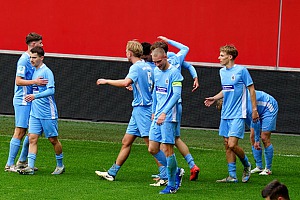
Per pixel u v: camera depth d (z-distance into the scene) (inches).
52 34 2413.9
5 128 2010.3
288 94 2110.0
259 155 1528.1
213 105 2139.5
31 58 1378.0
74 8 2409.0
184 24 2373.3
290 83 2107.5
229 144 1378.0
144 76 1347.2
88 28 2406.5
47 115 1393.9
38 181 1342.3
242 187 1355.8
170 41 1523.1
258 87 2118.6
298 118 2110.0
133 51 1349.7
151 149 1310.3
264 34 2359.7
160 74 1270.9
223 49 1376.7
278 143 1983.3
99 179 1386.6
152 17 2383.1
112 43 2400.3
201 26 2368.4
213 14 2364.7
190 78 2143.2
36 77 1386.6
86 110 2190.0
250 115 1487.5
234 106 1378.0
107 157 1641.2
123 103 2180.1
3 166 1485.0
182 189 1315.2
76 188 1289.4
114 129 2090.3
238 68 1373.0
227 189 1330.0
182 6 2370.8
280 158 1727.4
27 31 2416.3
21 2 2411.4
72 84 2187.5
